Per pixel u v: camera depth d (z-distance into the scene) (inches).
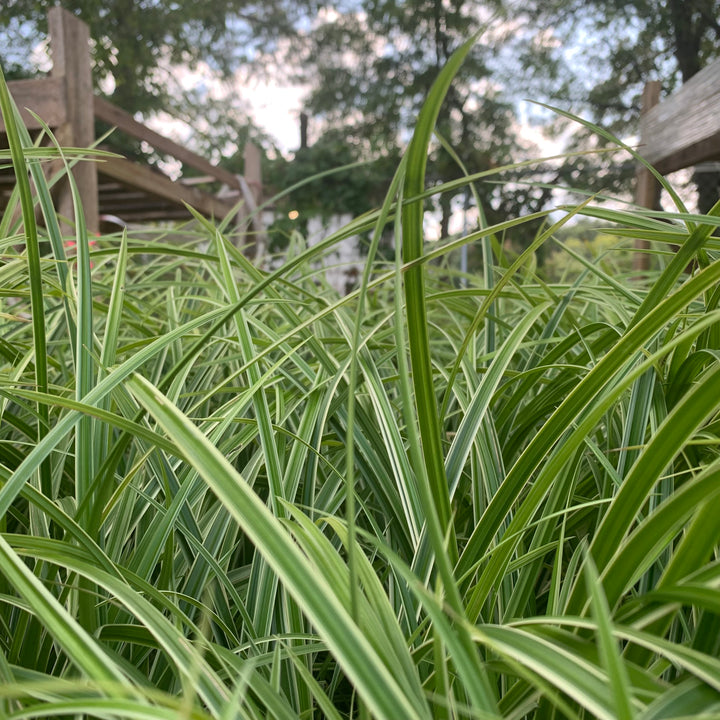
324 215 270.2
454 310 37.6
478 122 255.3
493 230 14.7
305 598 10.6
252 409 25.1
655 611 11.6
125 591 12.9
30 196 16.4
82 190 83.6
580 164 202.4
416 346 14.2
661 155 57.1
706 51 157.0
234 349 31.2
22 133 23.3
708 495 11.2
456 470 17.3
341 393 21.5
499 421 22.2
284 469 21.0
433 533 10.3
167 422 13.2
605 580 12.3
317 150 270.1
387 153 275.6
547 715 12.6
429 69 271.0
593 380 14.2
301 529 13.8
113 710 9.3
